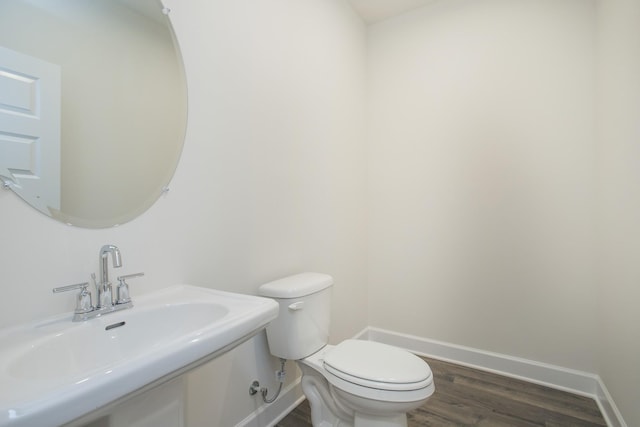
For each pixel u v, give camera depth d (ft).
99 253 3.19
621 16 4.80
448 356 7.54
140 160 3.61
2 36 2.68
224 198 4.57
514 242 6.86
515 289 6.84
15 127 2.72
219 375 4.37
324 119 6.84
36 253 2.79
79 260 3.07
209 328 2.46
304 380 5.09
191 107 4.12
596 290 6.11
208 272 4.33
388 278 8.36
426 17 7.88
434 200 7.75
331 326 7.10
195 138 4.17
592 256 6.15
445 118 7.63
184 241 4.03
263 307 3.04
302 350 4.87
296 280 5.25
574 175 6.32
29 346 2.32
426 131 7.86
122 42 3.49
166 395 2.82
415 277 7.99
